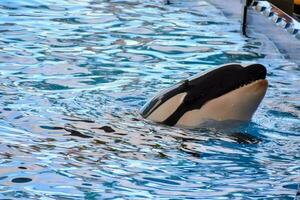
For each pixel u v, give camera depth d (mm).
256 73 14156
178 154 13141
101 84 17578
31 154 12836
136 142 13633
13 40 21422
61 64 19172
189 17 25188
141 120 14781
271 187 11820
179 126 14406
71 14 25141
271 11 21797
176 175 12211
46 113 15141
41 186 11516
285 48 20469
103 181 11812
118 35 22484
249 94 14062
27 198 11039
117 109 15570
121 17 24891
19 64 19031
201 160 12914
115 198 11195
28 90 16797
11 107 15469
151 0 28031
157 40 22000
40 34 22250
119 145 13453
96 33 22656
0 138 13547
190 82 14672
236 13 24422
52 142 13469
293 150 13625
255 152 13422
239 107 14203
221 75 14430
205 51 20953
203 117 14328
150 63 19641
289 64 19812
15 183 11586
